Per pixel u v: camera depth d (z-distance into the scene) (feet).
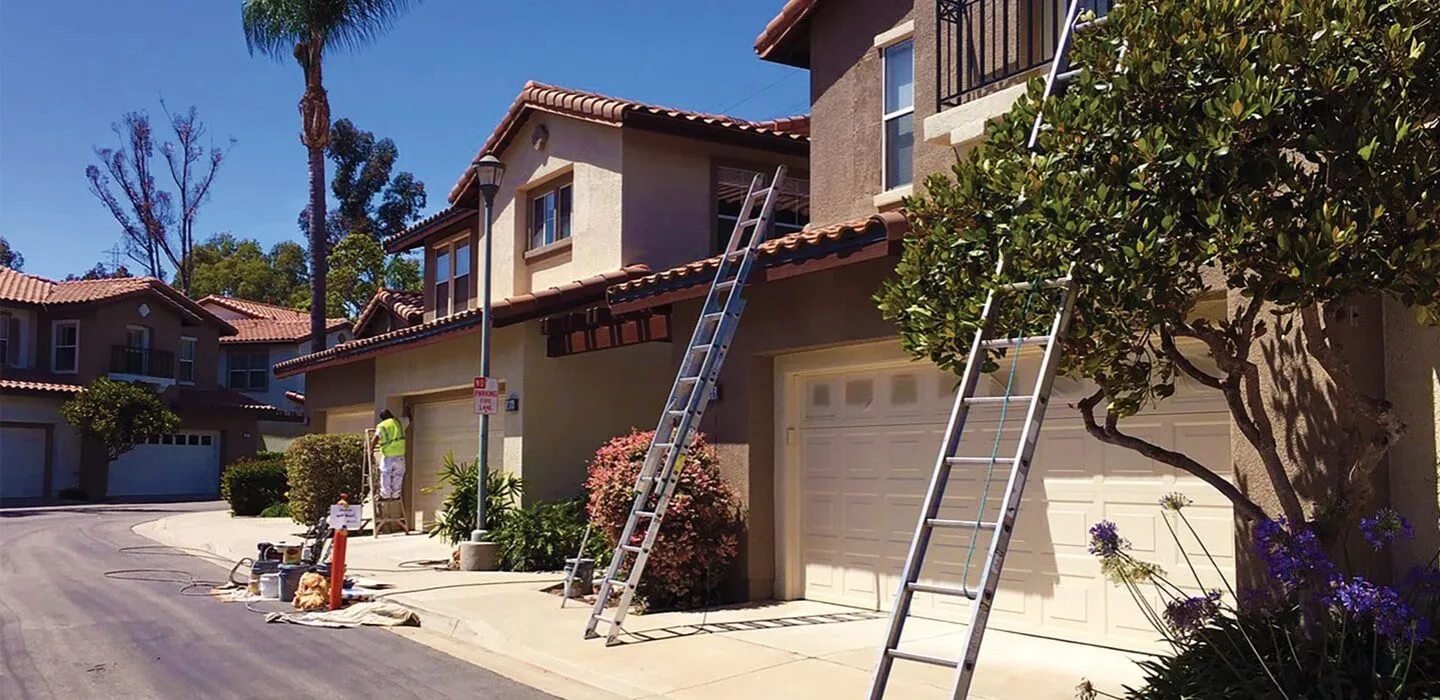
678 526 34.50
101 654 29.89
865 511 34.63
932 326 19.44
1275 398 22.35
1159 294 16.40
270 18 99.96
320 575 38.65
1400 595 18.76
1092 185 16.97
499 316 49.37
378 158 184.65
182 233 181.88
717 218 55.57
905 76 39.96
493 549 46.37
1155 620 21.49
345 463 69.10
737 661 27.50
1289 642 18.01
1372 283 15.55
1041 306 18.35
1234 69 16.66
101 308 123.13
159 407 115.85
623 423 54.54
